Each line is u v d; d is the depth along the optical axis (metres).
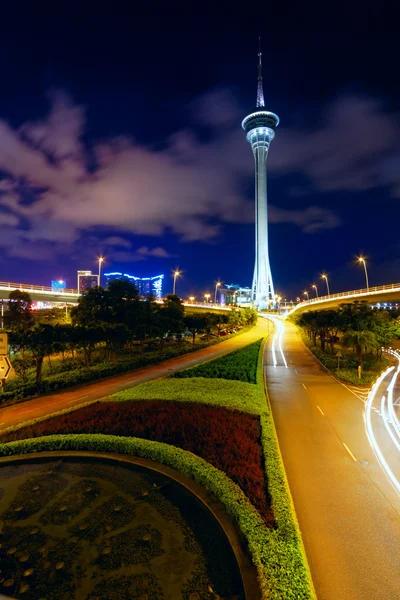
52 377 31.95
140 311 46.53
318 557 10.28
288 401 26.67
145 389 26.81
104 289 49.06
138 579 9.32
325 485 14.22
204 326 62.78
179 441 17.31
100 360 44.16
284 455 17.03
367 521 11.92
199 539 10.84
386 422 21.75
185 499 12.98
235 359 42.50
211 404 22.72
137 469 15.16
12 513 12.21
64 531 11.25
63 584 9.16
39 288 73.69
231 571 9.59
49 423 19.94
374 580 9.46
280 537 10.03
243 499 11.90
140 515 12.03
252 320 110.62
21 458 16.11
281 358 49.25
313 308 109.88
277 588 8.23
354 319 42.06
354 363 41.44
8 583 9.20
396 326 45.72
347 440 18.86
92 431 18.75
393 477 14.86
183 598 8.73
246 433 18.41
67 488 13.77
